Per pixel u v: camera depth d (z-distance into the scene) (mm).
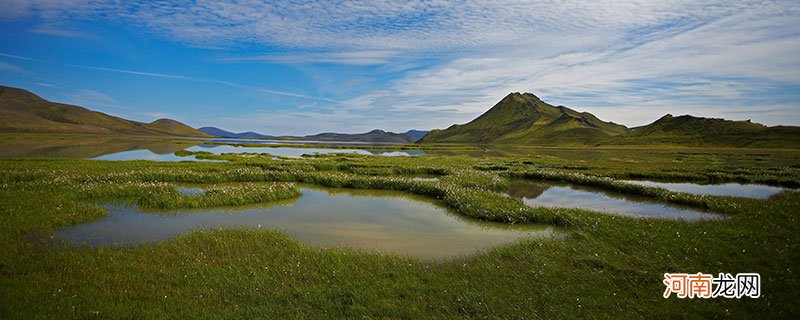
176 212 18672
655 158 76188
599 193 27516
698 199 22422
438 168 38344
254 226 16453
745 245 12766
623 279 10000
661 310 8359
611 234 14203
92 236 13969
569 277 10109
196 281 9477
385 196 24859
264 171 31891
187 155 59562
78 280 9227
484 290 9250
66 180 23859
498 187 28641
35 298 8156
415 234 15758
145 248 11922
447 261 11766
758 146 142375
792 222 16250
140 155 59094
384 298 8797
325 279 9852
